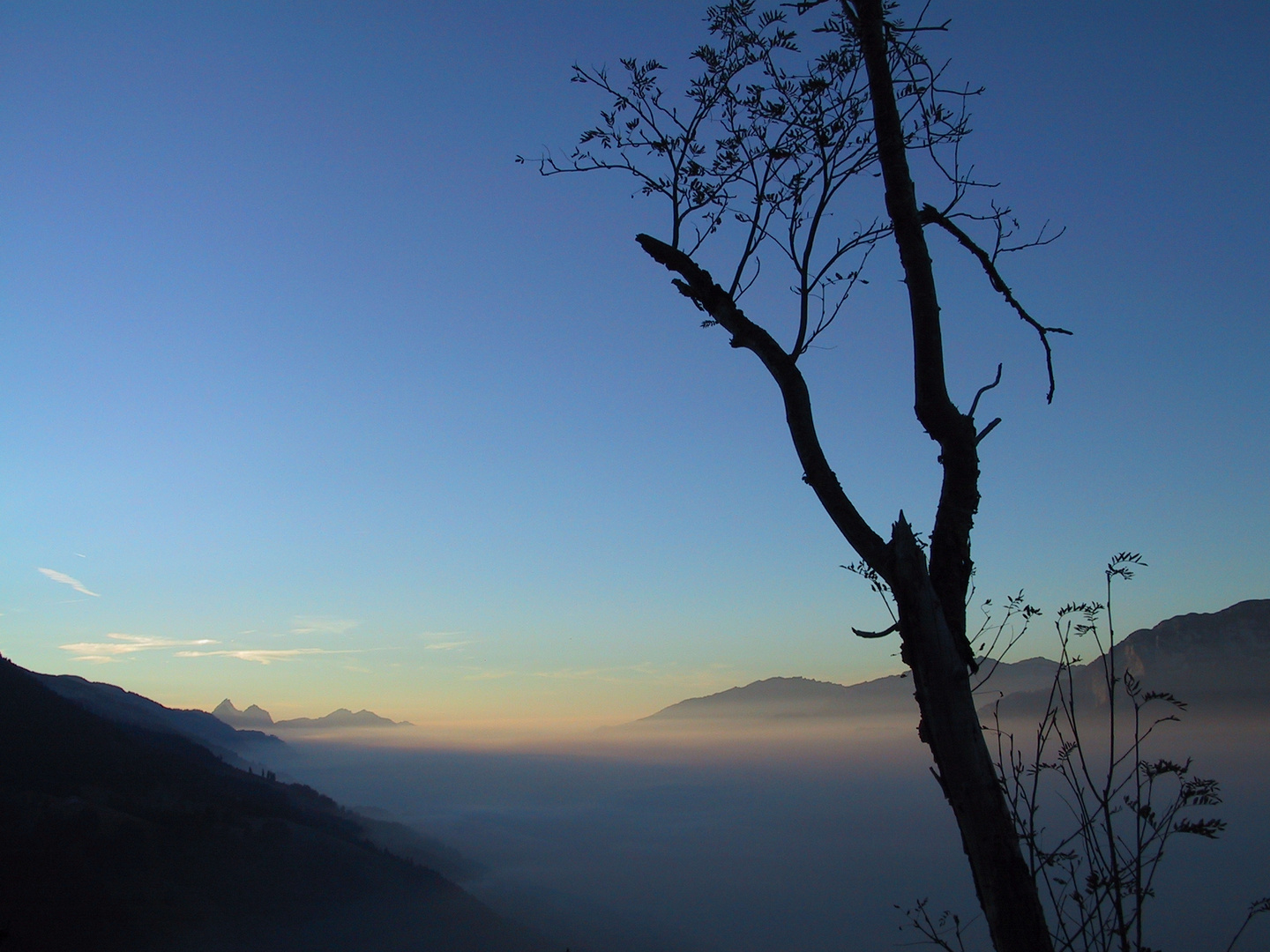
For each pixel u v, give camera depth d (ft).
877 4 16.03
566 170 19.67
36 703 412.16
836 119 17.93
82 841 259.19
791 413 15.65
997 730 13.12
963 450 14.49
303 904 277.64
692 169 18.81
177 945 219.00
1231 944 10.03
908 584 13.42
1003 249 17.15
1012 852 12.03
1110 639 13.02
